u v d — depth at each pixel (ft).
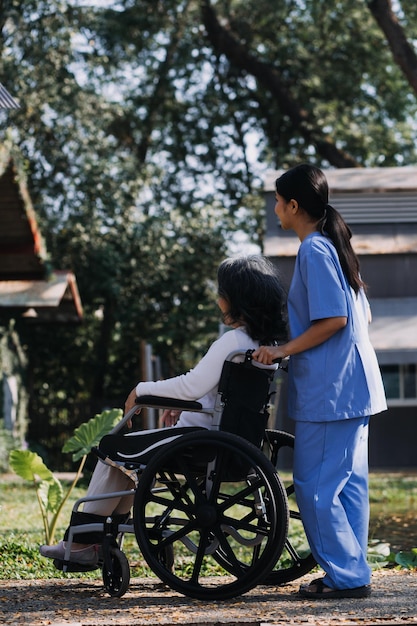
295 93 97.25
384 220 66.49
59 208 78.64
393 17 80.69
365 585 14.11
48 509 26.21
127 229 78.95
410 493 48.47
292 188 14.93
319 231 14.87
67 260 79.05
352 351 14.38
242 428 14.39
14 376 67.41
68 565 15.19
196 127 99.55
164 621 12.51
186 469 14.03
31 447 72.23
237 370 14.30
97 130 78.33
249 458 13.65
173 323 83.46
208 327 82.89
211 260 82.99
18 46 72.08
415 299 64.75
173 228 82.74
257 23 96.07
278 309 14.69
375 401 14.52
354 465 14.44
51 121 76.07
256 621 12.50
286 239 63.57
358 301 14.83
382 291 65.16
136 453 14.51
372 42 96.07
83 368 89.40
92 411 76.95
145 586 15.72
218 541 14.37
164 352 87.61
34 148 76.18
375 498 46.29
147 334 86.89
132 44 91.04
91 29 80.64
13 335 68.28
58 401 89.71
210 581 15.99
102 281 80.12
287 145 100.63
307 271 14.26
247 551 26.71
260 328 14.53
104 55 85.10
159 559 15.67
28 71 72.08
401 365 65.51
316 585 14.16
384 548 21.63
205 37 98.07
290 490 15.94
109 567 14.62
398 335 61.77
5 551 23.57
